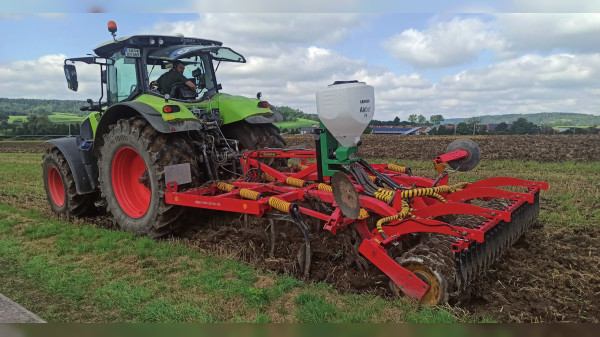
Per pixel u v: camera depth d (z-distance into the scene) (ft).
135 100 17.06
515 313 9.89
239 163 18.20
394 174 16.55
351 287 11.48
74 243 15.69
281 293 10.99
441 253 10.57
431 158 45.03
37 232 17.07
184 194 14.82
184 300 10.81
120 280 12.21
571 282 11.43
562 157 42.47
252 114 18.25
